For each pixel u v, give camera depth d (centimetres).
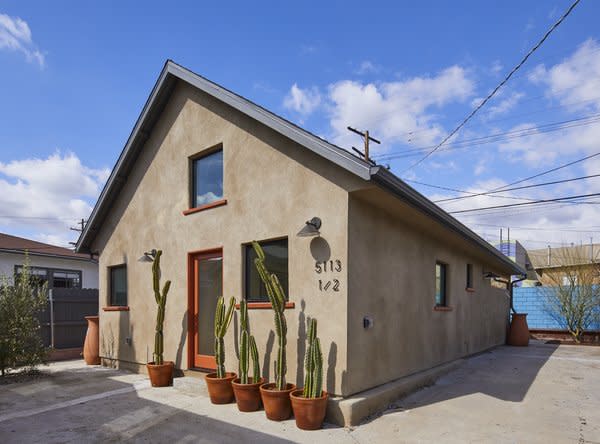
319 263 588
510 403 618
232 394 628
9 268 1641
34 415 588
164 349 841
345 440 473
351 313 562
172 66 835
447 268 957
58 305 1206
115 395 691
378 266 638
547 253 3891
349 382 549
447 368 833
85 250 1102
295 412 514
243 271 700
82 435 506
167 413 582
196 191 836
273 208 659
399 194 585
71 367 998
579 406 606
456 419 543
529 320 1780
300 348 597
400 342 695
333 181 584
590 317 1600
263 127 689
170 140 883
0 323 838
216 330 648
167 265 856
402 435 487
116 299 1035
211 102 795
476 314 1159
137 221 952
